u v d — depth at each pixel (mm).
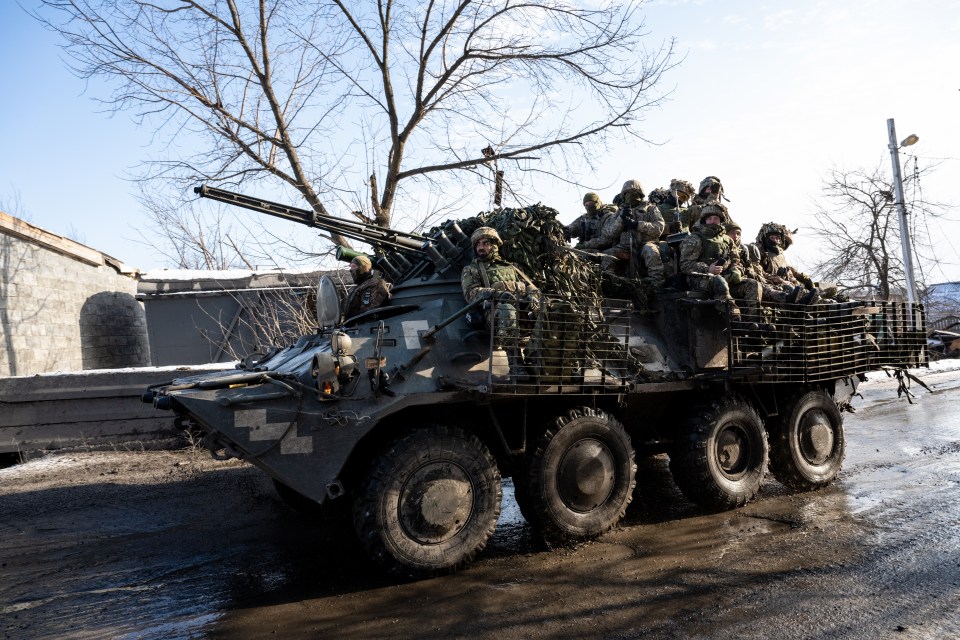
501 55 10883
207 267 15672
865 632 3629
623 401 5680
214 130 10711
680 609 4039
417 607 4246
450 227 5992
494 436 5551
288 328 12891
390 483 4574
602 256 6566
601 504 5492
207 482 7668
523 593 4406
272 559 5219
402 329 5152
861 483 6867
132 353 17094
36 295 13383
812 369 6641
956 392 12891
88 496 7160
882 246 22219
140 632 4012
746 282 6355
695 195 8188
